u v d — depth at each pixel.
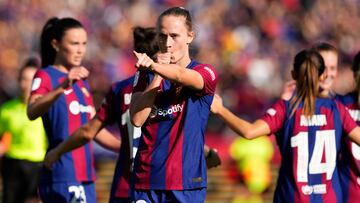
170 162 17.67
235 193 47.62
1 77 59.44
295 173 20.62
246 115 59.22
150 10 71.38
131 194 18.09
